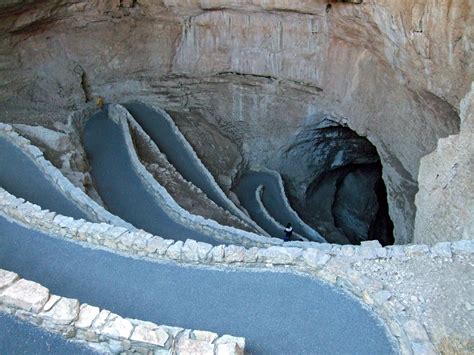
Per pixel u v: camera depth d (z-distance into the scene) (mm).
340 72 21562
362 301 8852
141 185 17766
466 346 7609
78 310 7777
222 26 23781
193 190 19094
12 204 11664
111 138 20984
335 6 18656
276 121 25750
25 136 17250
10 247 10695
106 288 9555
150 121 24328
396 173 18672
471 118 11328
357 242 26500
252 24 23156
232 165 25172
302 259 9656
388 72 18312
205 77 25656
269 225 21953
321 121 24359
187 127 24734
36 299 7852
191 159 22188
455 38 13031
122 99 25281
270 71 24266
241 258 9875
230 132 26719
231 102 26078
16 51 22219
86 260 10305
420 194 12977
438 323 8062
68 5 22047
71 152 17391
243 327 8562
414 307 8383
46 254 10516
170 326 8109
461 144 11414
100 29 23750
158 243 10328
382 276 9055
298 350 8094
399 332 8047
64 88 23094
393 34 15461
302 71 23219
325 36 21375
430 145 16438
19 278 8352
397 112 18250
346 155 27359
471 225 10258
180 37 24766
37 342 7672
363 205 29156
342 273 9188
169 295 9328
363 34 18531
